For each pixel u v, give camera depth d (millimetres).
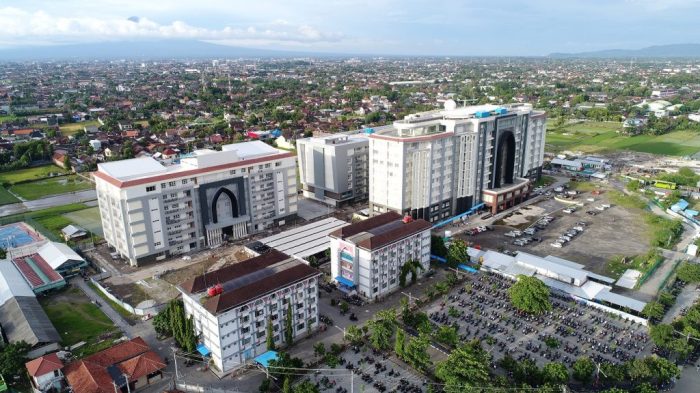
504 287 145250
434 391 98500
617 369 100188
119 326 127375
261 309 111625
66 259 155500
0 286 140750
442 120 198000
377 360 111938
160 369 106375
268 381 101125
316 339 120750
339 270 145625
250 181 185375
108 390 97875
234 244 180875
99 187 169750
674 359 110500
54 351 114688
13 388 103375
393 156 184125
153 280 152875
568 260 165375
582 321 127375
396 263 143875
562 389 95250
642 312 127125
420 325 118688
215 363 110312
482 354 104875
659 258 162750
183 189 167500
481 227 195250
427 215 194750
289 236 178375
